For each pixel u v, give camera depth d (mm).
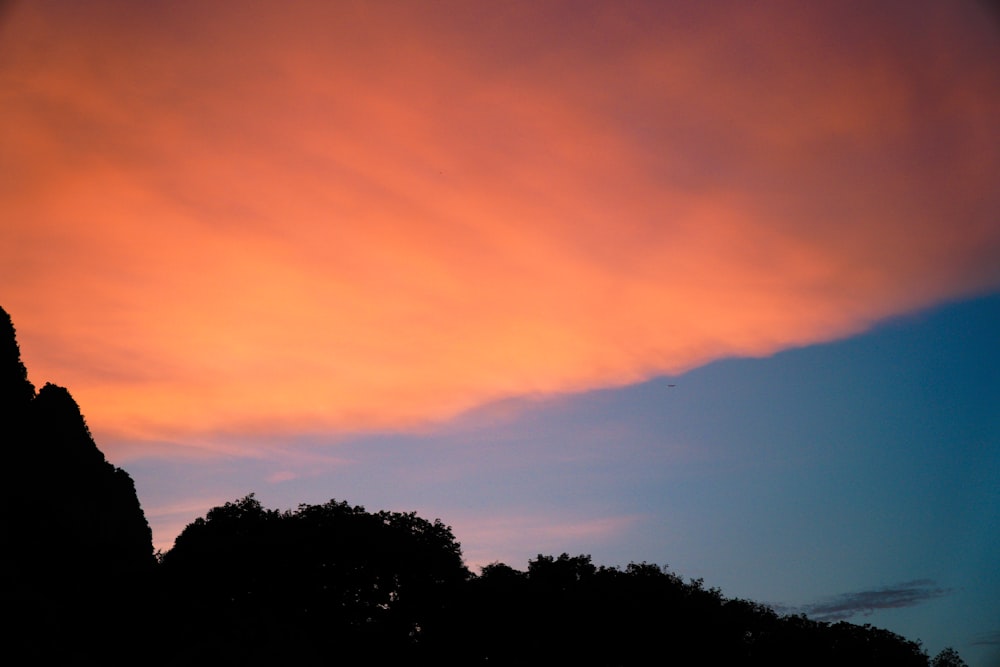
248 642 40906
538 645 63750
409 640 64688
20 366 48219
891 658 63781
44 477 43375
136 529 48531
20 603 31766
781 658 64375
